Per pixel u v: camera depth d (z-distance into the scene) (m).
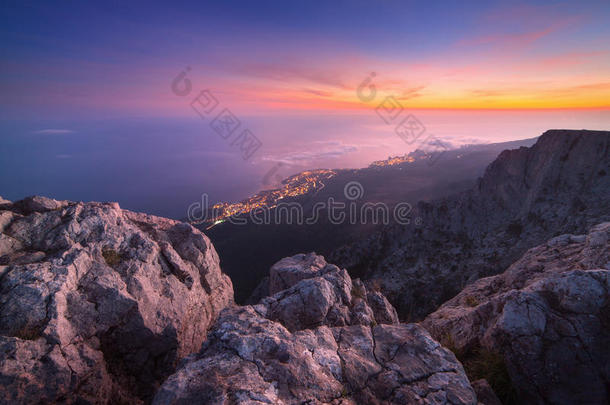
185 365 5.50
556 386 6.11
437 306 48.41
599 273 7.17
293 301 9.11
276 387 5.03
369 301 11.98
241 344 5.99
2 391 6.62
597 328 6.43
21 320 7.71
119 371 9.38
